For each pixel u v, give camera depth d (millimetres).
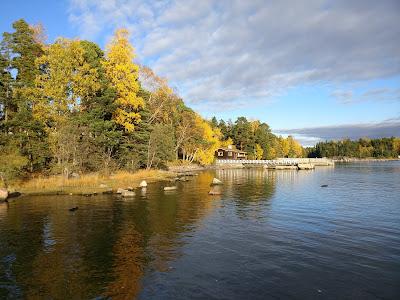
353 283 12906
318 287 12516
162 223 22422
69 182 39062
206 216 24875
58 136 40000
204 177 64438
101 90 48250
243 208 28453
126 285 12594
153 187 43281
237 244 17797
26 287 12359
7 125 38562
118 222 22453
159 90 76062
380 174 77125
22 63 42250
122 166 56844
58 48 43156
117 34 52344
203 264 14797
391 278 13398
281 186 47688
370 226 22078
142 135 58312
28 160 37500
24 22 42750
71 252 16266
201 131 95562
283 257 15781
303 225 22281
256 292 12070
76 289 12227
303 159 134750
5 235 18984
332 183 53000
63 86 43000
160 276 13453
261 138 145000
